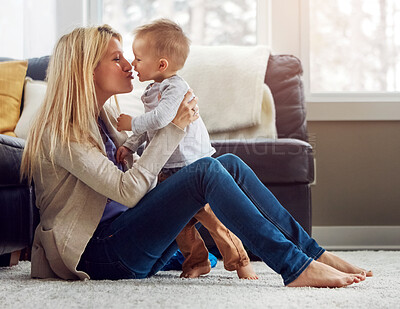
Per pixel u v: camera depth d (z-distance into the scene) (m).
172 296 1.37
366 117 3.35
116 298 1.34
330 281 1.50
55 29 3.34
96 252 1.65
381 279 1.75
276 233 1.52
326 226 3.35
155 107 1.80
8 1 3.32
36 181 1.70
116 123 1.87
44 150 1.65
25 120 2.53
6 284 1.58
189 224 1.80
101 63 1.72
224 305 1.26
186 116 1.69
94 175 1.59
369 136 3.38
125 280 1.66
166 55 1.79
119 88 1.75
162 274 1.90
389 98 3.46
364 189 3.36
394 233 3.32
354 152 3.37
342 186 3.36
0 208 1.88
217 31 3.53
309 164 2.40
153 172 1.64
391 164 3.37
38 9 3.30
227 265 1.74
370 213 3.36
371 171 3.37
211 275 1.86
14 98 2.59
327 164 3.37
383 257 2.61
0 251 1.88
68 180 1.64
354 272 1.59
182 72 2.99
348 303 1.29
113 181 1.60
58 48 1.70
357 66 3.51
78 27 1.73
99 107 1.79
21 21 3.33
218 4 3.52
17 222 2.04
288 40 3.42
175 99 1.67
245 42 3.52
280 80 3.01
